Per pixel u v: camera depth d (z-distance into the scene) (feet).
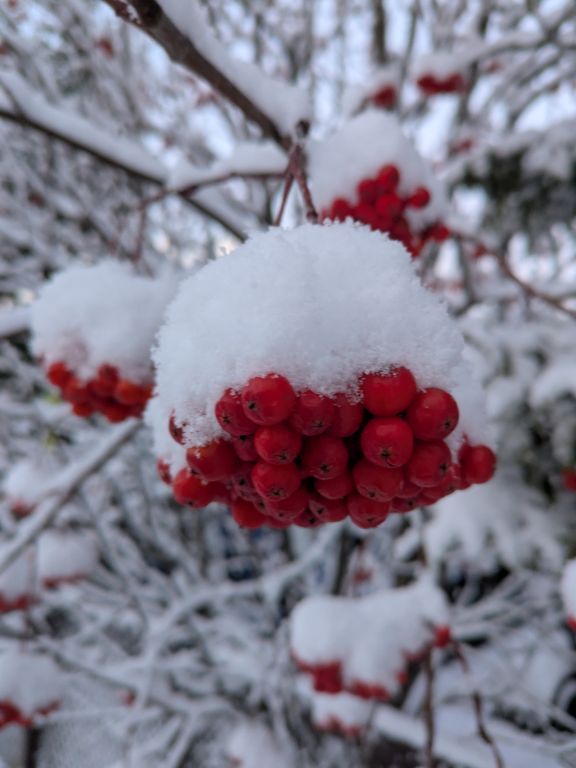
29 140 11.50
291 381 2.40
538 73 11.56
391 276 2.65
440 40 12.53
